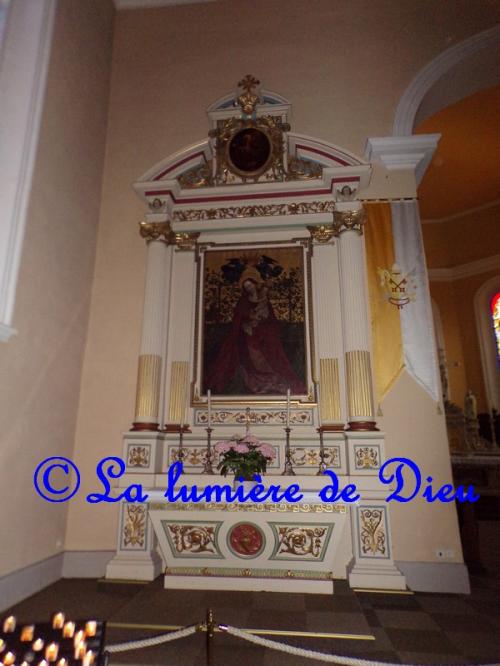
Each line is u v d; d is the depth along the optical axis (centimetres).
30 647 215
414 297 487
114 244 549
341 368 477
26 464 392
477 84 621
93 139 550
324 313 496
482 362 1071
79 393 498
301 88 593
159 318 500
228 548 386
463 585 415
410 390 467
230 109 563
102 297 530
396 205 516
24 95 412
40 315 416
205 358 501
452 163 979
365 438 430
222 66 618
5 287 364
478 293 1112
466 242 1155
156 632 291
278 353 492
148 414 466
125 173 578
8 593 358
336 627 296
